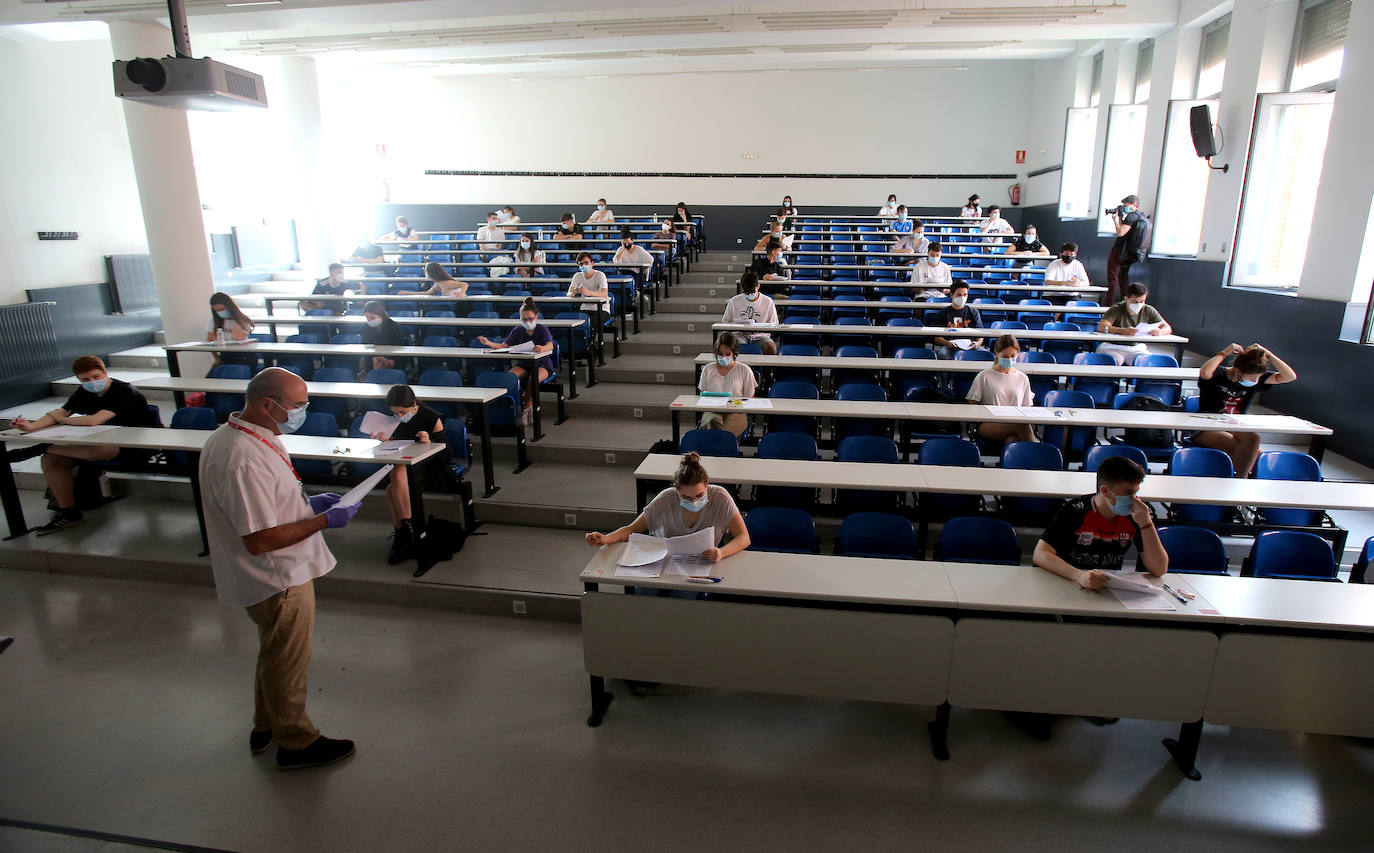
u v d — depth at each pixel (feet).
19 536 17.89
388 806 10.02
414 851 9.28
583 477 20.22
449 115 58.80
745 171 58.18
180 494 20.43
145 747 11.27
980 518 12.80
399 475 15.90
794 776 10.59
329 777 10.57
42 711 12.13
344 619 14.93
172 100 13.83
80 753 11.11
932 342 26.99
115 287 32.96
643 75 57.21
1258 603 10.13
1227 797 10.19
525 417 22.03
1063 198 48.11
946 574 11.09
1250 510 15.49
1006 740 11.34
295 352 24.18
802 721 11.81
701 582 10.71
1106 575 10.43
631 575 10.88
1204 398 19.44
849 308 31.17
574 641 14.20
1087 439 19.65
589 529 17.95
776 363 21.80
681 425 23.53
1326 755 11.03
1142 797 10.19
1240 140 28.89
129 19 26.32
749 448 19.95
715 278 44.01
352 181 59.77
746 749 11.15
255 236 43.29
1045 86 52.31
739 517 12.17
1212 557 12.35
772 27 35.45
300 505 10.37
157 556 16.88
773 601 11.04
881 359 22.24
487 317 30.83
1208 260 30.50
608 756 11.00
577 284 30.09
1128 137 40.93
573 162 59.00
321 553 10.73
